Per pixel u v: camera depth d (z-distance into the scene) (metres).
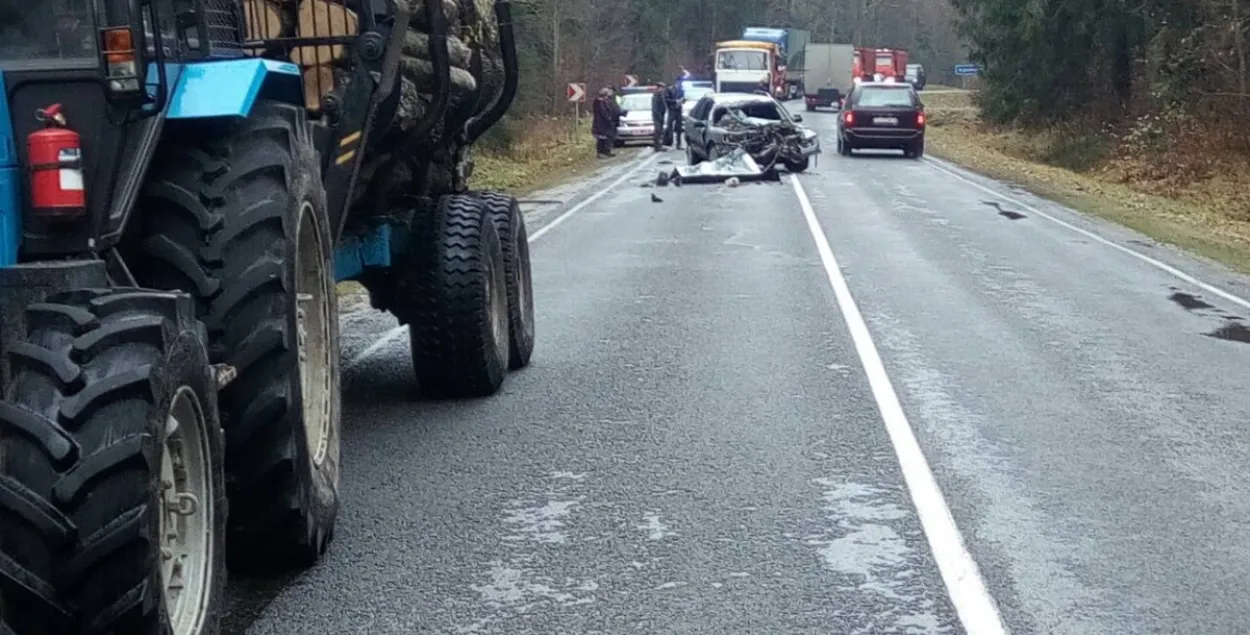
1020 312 12.51
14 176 4.25
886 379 9.45
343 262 7.55
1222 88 34.72
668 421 8.23
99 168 4.41
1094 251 17.52
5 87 4.32
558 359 10.17
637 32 75.38
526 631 5.02
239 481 5.08
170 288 4.93
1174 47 35.47
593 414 8.41
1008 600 5.36
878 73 82.62
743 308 12.57
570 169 34.69
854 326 11.60
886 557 5.84
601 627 5.06
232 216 4.97
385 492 6.73
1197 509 6.58
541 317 12.09
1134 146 35.56
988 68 46.22
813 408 8.59
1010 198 25.27
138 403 3.81
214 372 4.46
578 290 13.74
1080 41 41.78
